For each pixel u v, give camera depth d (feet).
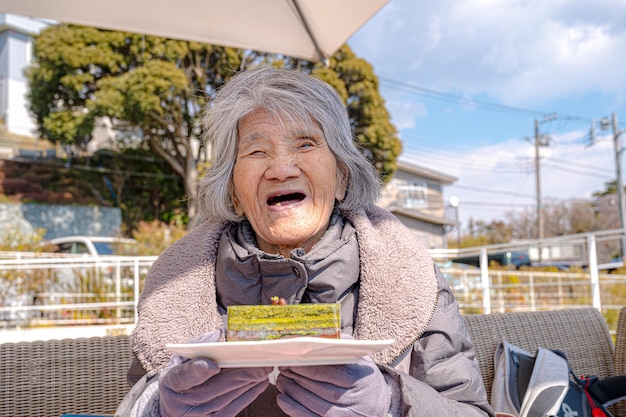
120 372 4.75
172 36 9.34
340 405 2.87
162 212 55.67
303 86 3.99
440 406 3.17
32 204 50.47
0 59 63.05
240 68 4.62
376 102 48.60
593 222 121.60
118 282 19.12
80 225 51.96
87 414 4.50
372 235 4.02
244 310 2.85
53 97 48.29
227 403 2.85
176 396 2.83
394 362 3.65
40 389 4.54
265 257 3.77
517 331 5.40
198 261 4.13
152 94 44.01
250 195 3.95
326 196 3.96
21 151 56.29
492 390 4.94
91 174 54.03
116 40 45.57
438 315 3.77
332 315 2.88
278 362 2.70
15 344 4.59
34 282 21.39
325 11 8.28
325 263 3.73
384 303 3.76
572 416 4.51
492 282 25.32
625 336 5.54
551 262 67.36
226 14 8.60
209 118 4.25
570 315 5.70
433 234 79.61
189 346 2.55
